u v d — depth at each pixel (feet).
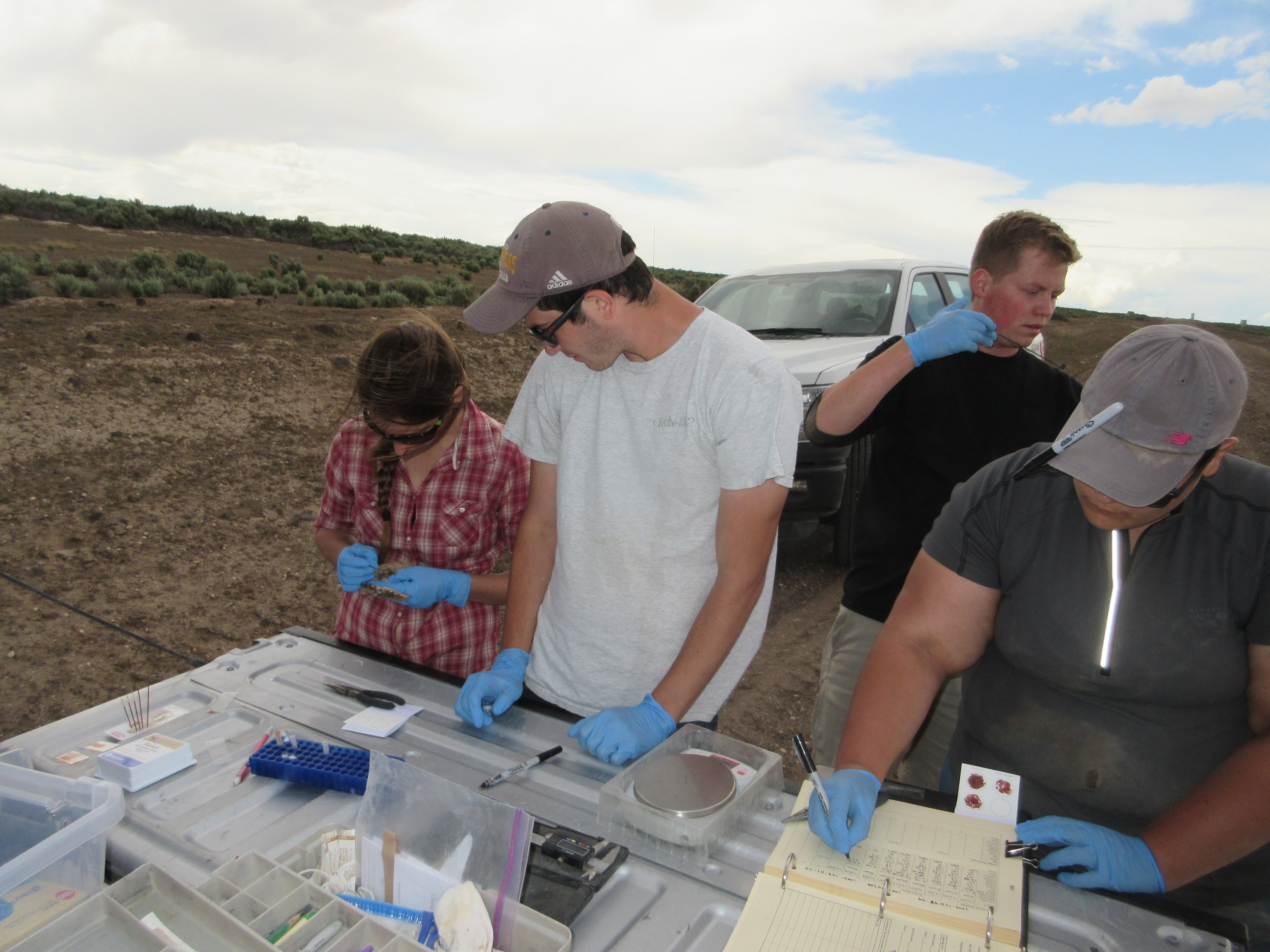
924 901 3.14
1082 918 3.13
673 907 3.17
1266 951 4.15
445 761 4.17
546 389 5.53
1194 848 3.32
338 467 6.68
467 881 3.07
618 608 5.25
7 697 10.41
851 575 6.99
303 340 31.68
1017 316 6.27
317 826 3.61
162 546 15.39
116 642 11.96
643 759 3.96
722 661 4.71
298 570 15.16
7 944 2.79
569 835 3.42
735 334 4.73
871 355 6.64
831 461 13.58
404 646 6.63
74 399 22.12
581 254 4.31
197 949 2.75
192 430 21.79
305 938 2.81
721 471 4.74
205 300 41.16
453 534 6.56
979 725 4.58
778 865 3.36
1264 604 3.54
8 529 15.08
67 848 3.03
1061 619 3.93
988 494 4.21
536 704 4.81
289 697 4.81
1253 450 27.25
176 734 4.35
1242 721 3.88
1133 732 3.98
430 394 5.42
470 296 59.16
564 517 5.39
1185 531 3.67
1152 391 3.23
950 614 4.32
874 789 3.72
